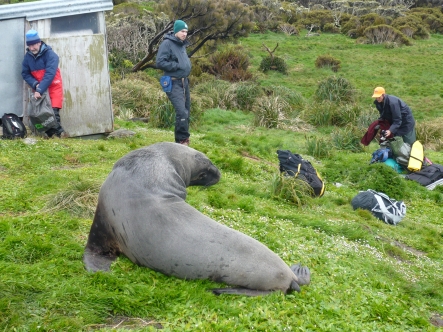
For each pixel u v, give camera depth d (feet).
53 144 29.12
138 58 80.53
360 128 51.16
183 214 14.79
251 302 13.84
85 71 33.78
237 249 14.52
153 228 14.53
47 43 32.40
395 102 37.88
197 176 17.65
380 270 19.40
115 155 28.78
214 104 62.08
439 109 77.00
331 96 65.98
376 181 32.81
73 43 33.19
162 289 14.06
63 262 14.84
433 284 19.10
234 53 85.56
